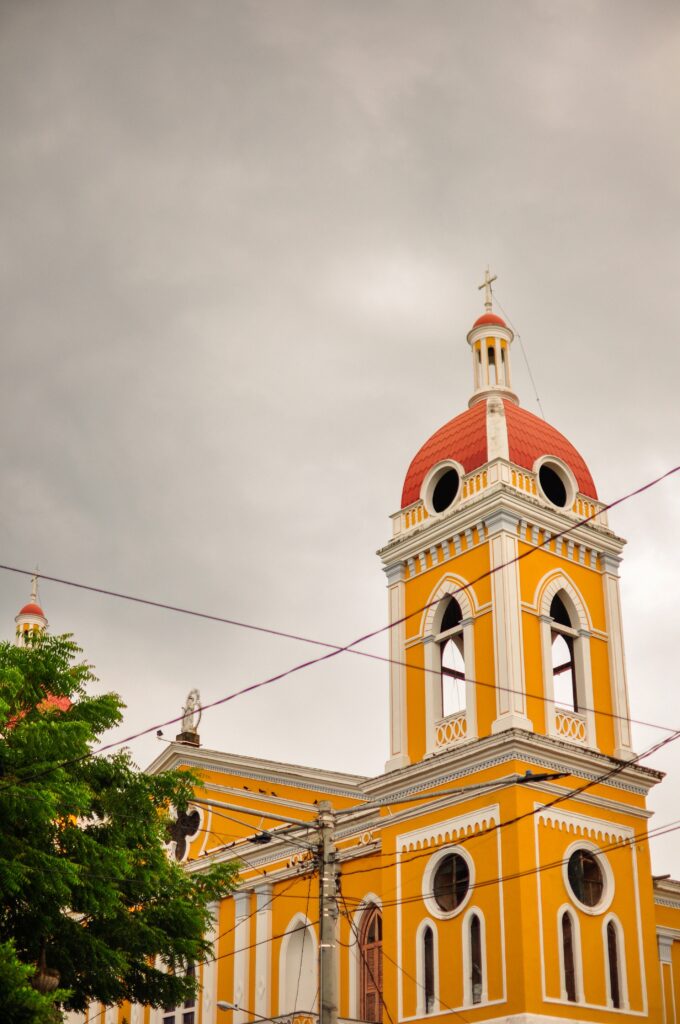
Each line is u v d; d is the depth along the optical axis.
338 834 43.41
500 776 36.53
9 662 32.84
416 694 40.53
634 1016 35.97
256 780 50.16
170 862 35.19
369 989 40.38
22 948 30.22
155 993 33.53
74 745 30.78
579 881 36.72
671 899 43.44
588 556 41.72
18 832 29.62
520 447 41.75
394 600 42.41
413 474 43.88
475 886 36.19
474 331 46.22
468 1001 35.19
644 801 39.28
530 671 38.16
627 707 40.12
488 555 39.56
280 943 44.97
